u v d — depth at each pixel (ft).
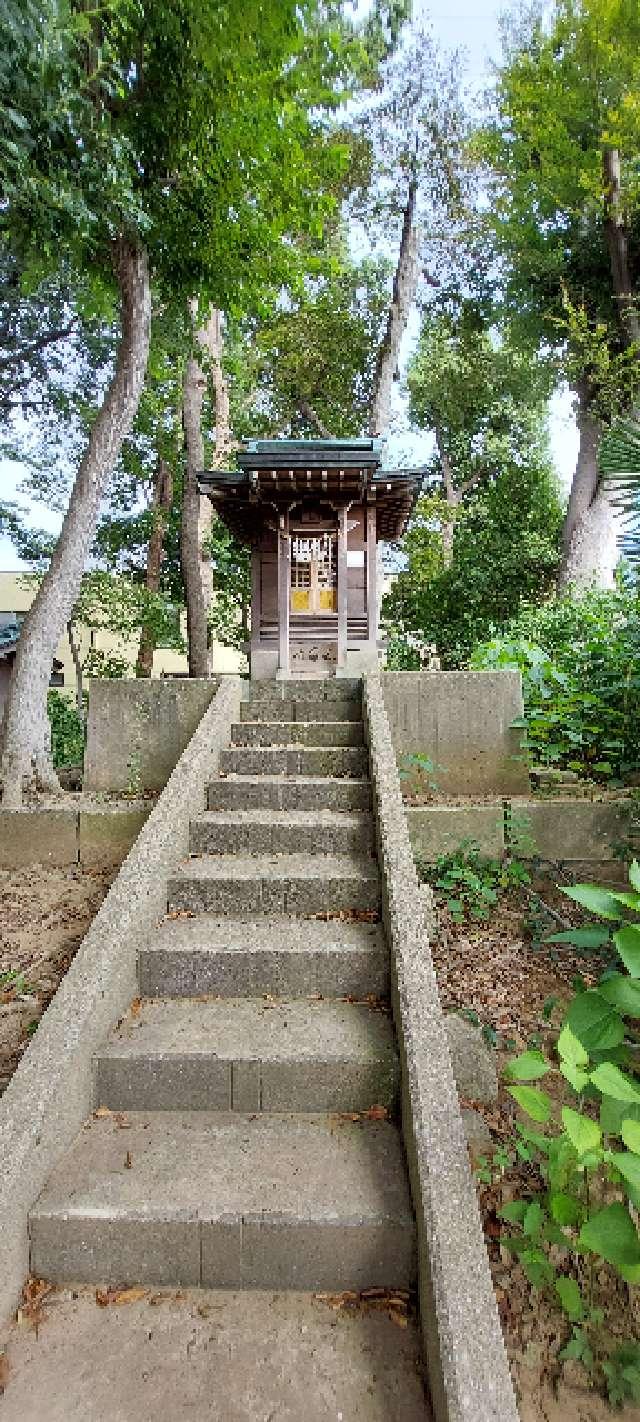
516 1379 6.30
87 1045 8.32
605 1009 6.93
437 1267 5.68
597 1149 5.78
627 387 32.48
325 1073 8.29
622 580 15.11
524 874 14.05
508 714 17.08
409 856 11.26
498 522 50.29
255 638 25.67
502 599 46.60
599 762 16.97
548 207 43.11
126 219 16.96
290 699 18.53
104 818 15.84
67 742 35.94
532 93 41.75
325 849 12.94
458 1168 6.52
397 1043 8.60
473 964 11.85
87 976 8.98
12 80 12.72
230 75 18.15
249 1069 8.30
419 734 17.10
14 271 39.75
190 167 19.08
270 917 11.32
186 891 11.55
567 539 44.75
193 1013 9.48
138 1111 8.38
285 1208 6.70
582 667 18.20
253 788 14.17
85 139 15.01
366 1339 6.10
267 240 21.49
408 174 47.83
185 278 21.88
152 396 42.37
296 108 20.75
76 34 14.51
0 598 73.00
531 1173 7.99
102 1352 5.96
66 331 46.88
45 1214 6.69
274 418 58.08
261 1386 5.66
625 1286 7.03
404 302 47.88
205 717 16.34
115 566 56.18
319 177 23.72
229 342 43.78
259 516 25.95
